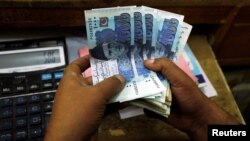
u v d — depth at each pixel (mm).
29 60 663
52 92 629
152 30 559
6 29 708
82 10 625
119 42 556
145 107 536
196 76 703
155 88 513
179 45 568
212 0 635
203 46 778
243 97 957
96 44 551
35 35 713
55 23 653
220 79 728
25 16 626
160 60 538
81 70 560
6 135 578
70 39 731
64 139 471
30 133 583
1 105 605
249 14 687
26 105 610
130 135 633
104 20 541
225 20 698
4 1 586
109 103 526
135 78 533
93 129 497
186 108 587
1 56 658
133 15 548
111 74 539
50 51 681
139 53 562
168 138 636
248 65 962
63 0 600
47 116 603
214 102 642
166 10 643
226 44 796
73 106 482
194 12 661
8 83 629
